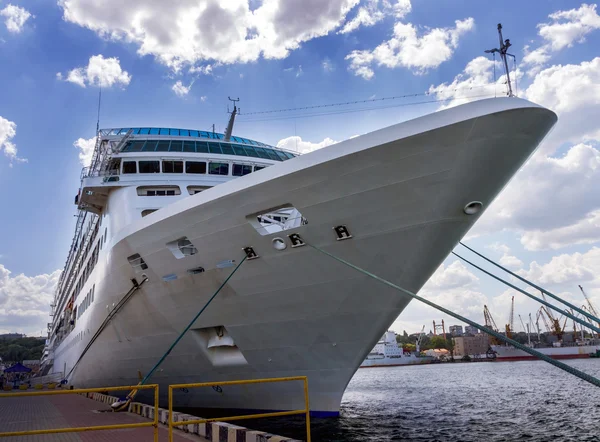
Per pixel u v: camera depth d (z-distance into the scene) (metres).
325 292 12.15
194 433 10.06
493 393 30.80
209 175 18.97
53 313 63.78
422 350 170.75
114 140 19.89
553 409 21.66
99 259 20.23
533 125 9.70
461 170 9.95
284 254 12.01
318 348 13.17
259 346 13.78
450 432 15.40
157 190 18.75
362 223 10.96
